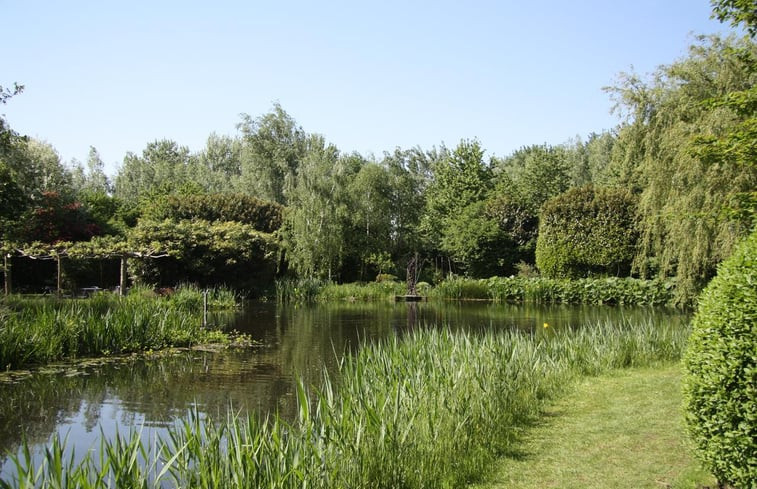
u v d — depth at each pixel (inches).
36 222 1031.0
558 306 1015.0
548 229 1236.5
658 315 821.9
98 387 374.0
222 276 1127.6
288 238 1208.2
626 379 355.3
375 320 776.9
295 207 1236.5
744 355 154.6
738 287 161.0
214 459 147.6
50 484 130.0
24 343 429.7
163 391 363.9
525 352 359.3
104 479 181.5
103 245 923.4
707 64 494.9
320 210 1223.5
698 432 168.9
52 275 1035.9
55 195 1095.0
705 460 167.6
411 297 1154.7
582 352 402.0
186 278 1080.2
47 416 307.6
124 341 496.4
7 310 454.6
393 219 1535.4
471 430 230.4
